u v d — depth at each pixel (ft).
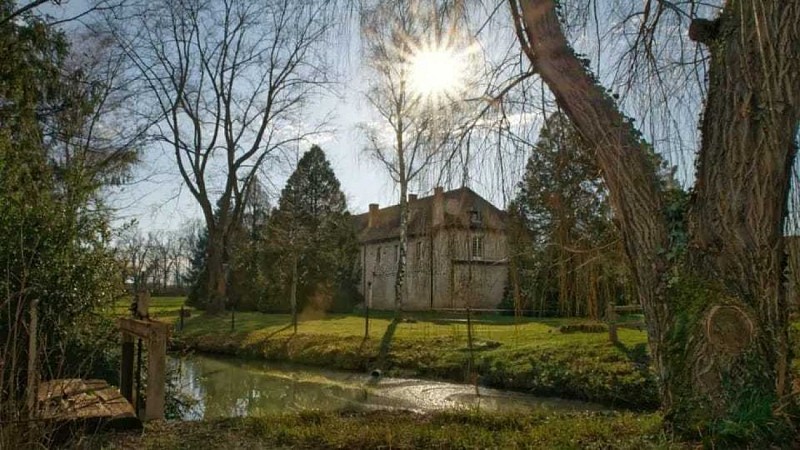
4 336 16.29
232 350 57.16
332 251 98.99
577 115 15.16
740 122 12.80
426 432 16.11
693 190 13.71
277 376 43.52
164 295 137.39
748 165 12.68
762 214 12.61
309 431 16.42
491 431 16.62
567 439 14.58
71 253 20.92
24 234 18.54
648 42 17.17
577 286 18.97
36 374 13.99
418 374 41.78
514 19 16.75
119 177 45.93
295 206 101.40
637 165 14.37
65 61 37.45
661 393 13.83
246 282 102.63
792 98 12.39
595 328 38.52
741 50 12.87
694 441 12.31
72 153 36.91
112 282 22.84
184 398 27.25
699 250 13.24
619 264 18.01
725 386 12.29
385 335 52.11
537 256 19.06
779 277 12.67
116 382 23.26
